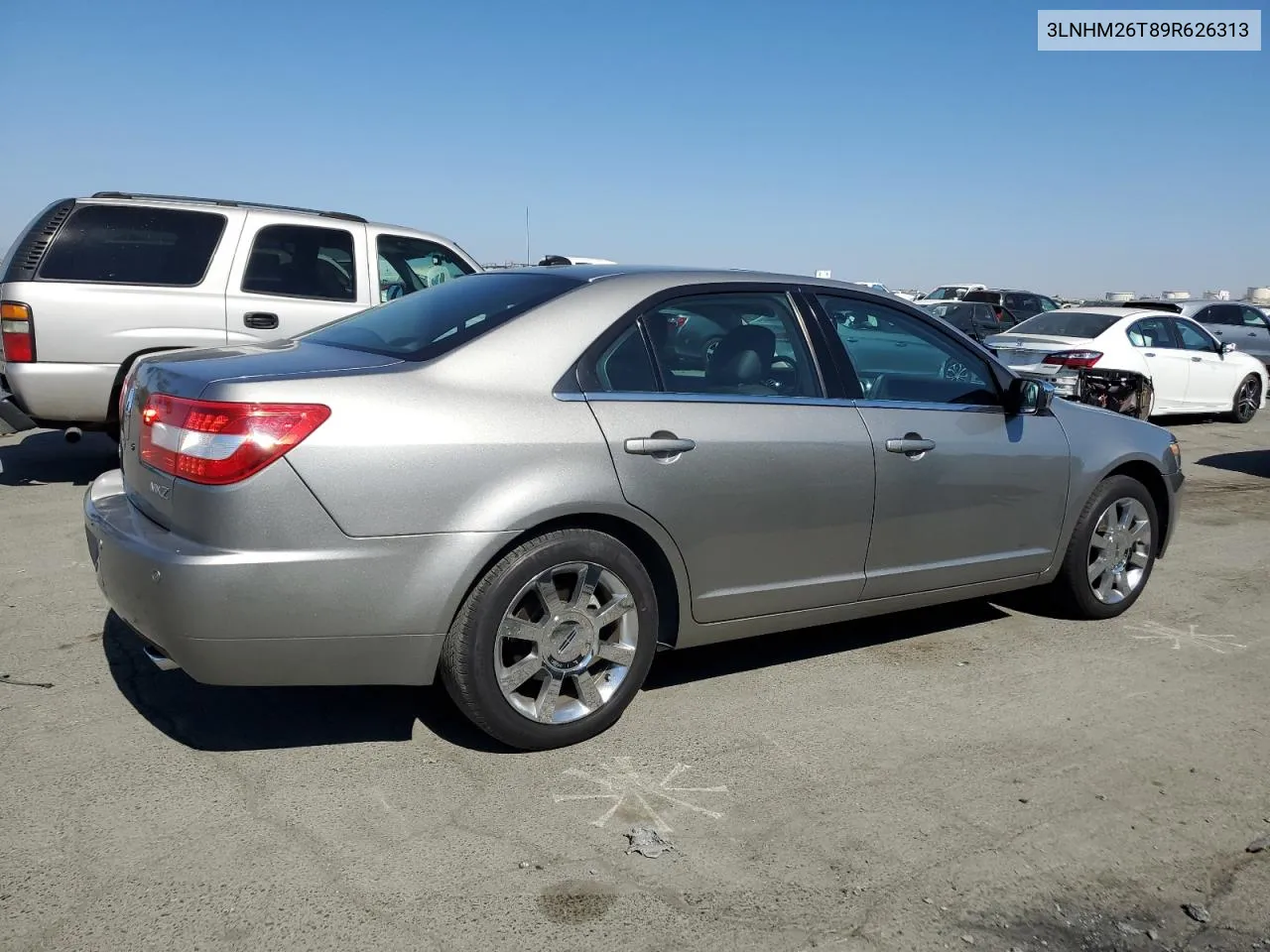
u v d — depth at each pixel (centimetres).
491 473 318
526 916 258
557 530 335
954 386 443
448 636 323
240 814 301
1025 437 457
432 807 309
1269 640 493
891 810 318
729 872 281
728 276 395
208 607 292
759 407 378
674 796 321
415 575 309
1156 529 526
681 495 353
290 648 302
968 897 274
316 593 299
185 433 302
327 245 758
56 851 279
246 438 293
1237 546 685
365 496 302
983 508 442
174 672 403
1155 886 284
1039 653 463
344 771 330
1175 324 1327
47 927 247
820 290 417
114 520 331
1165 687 428
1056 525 474
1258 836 312
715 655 445
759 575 381
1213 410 1366
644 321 365
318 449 298
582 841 294
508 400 328
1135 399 1243
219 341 708
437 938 249
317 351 359
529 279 390
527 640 334
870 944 253
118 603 319
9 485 735
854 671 432
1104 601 507
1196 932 265
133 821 296
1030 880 284
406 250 810
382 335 372
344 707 377
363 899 263
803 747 359
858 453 396
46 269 668
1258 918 271
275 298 729
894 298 438
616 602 347
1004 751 362
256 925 251
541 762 340
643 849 290
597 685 353
